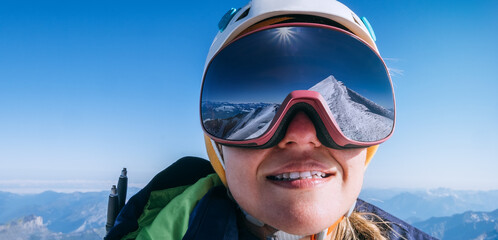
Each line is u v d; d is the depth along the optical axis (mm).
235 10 1020
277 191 725
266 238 867
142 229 1006
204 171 1290
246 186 778
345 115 773
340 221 971
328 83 778
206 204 962
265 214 753
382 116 833
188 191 1102
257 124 760
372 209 1299
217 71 848
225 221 913
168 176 1211
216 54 860
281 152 736
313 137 714
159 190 1206
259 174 758
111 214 1275
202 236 881
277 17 886
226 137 792
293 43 802
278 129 706
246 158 765
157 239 930
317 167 727
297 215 704
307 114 715
